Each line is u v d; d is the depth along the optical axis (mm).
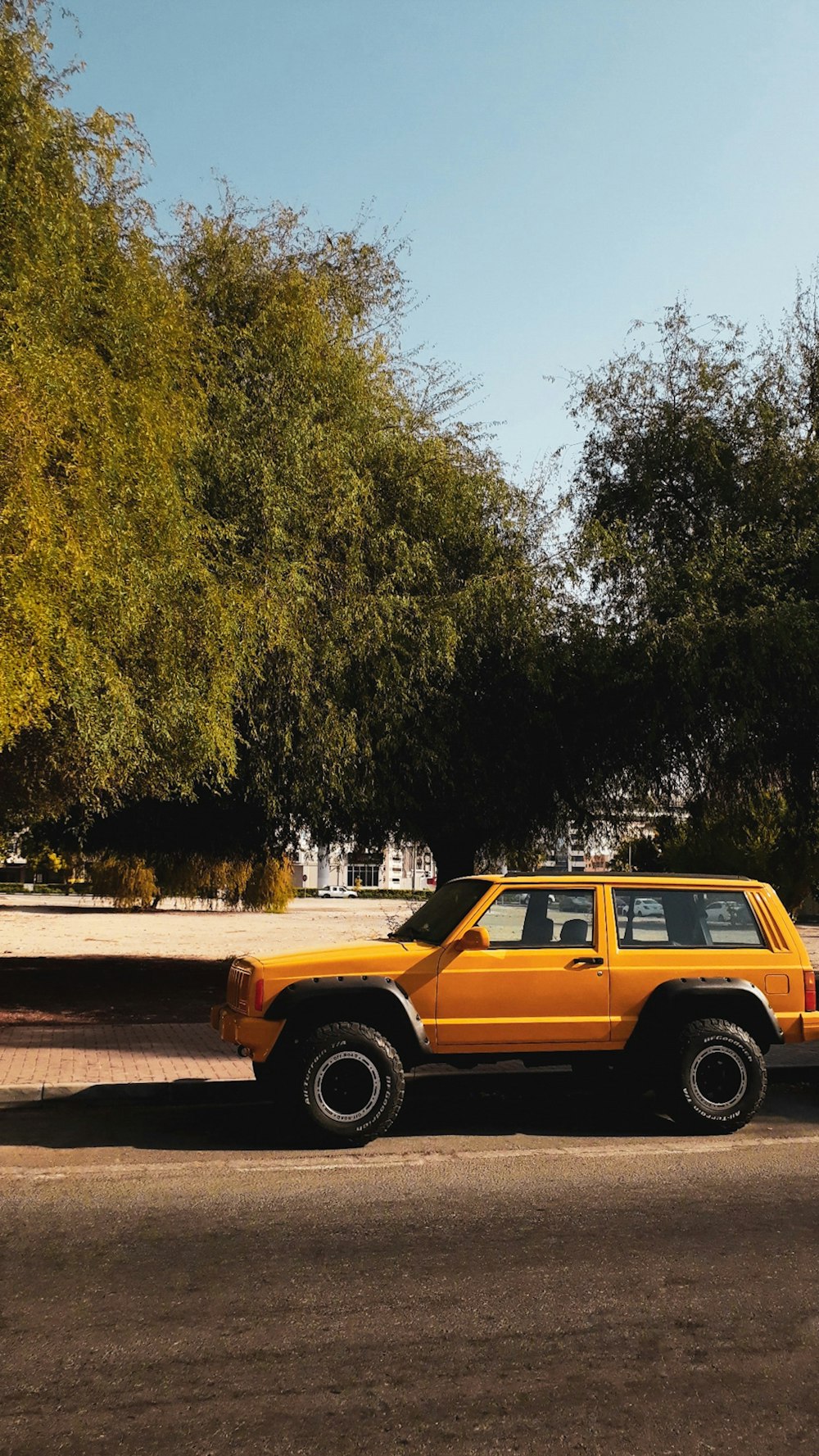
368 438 13766
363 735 13148
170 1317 4480
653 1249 5414
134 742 10133
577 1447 3455
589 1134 8219
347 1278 4957
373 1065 7754
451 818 15320
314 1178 6820
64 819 17656
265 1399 3756
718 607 13539
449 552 14133
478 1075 9703
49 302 9367
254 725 12859
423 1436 3516
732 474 14641
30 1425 3564
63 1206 6156
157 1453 3393
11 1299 4684
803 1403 3775
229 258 14023
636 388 15555
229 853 18891
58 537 8742
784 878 37156
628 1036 8234
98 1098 9031
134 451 9961
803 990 8562
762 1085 8242
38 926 41094
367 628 12656
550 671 13523
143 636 10250
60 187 10062
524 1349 4188
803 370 15016
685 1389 3867
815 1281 4945
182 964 23016
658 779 15336
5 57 9633
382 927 43469
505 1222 5875
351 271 15492
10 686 8250
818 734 14289
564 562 14133
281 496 12086
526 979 8094
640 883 8516
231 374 12938
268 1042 7801
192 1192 6477
